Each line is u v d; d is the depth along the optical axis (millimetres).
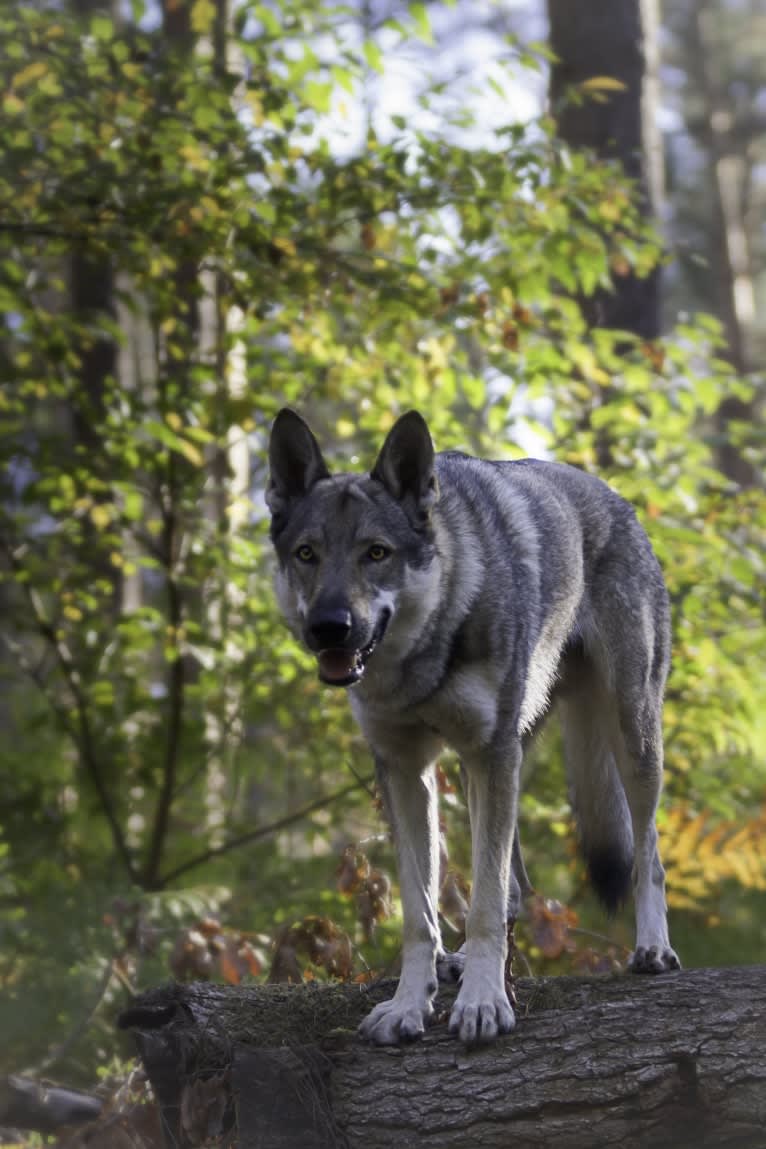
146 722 9188
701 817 7758
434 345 7926
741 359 27672
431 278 7789
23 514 8992
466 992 4613
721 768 9117
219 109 7496
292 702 8641
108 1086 5727
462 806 7688
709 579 7930
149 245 7660
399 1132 4379
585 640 5848
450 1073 4441
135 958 6949
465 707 4852
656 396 8133
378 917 5711
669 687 8109
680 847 7758
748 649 8469
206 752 9109
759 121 31578
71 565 8875
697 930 9078
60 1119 5562
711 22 32469
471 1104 4359
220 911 8133
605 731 5914
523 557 5199
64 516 8922
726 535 8062
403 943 4828
